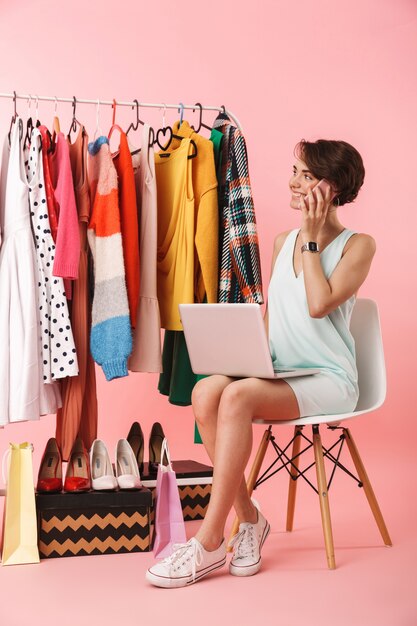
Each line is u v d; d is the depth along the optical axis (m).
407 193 4.59
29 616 1.87
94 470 2.54
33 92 4.34
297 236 2.51
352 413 2.28
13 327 2.55
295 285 2.43
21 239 2.58
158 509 2.42
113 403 4.34
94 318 2.62
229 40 4.55
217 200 2.79
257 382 2.20
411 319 4.55
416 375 4.51
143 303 2.72
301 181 2.43
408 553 2.41
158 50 4.49
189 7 4.53
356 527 2.73
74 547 2.42
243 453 2.14
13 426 4.26
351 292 2.34
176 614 1.88
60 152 2.69
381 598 1.99
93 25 4.43
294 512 2.93
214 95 4.53
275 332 2.46
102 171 2.64
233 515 2.97
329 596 2.01
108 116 4.41
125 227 2.66
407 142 4.60
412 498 3.17
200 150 2.78
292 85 4.58
